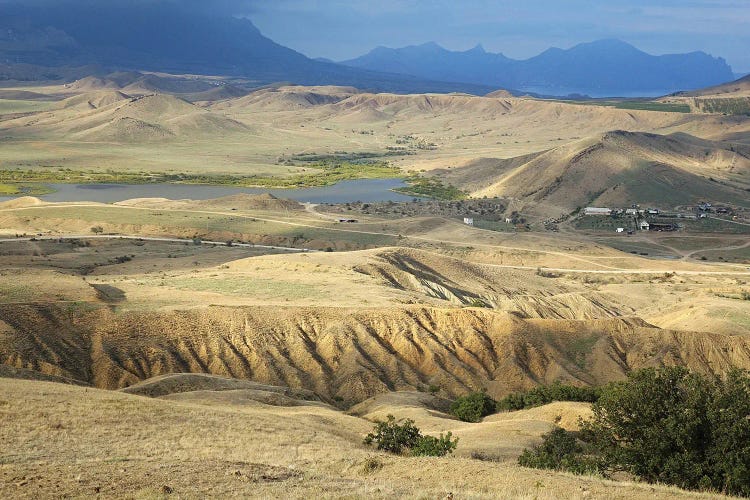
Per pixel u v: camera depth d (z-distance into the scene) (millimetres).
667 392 38469
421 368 100000
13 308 89125
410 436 49656
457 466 35531
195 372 90250
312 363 95625
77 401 47719
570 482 32938
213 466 33344
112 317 93250
